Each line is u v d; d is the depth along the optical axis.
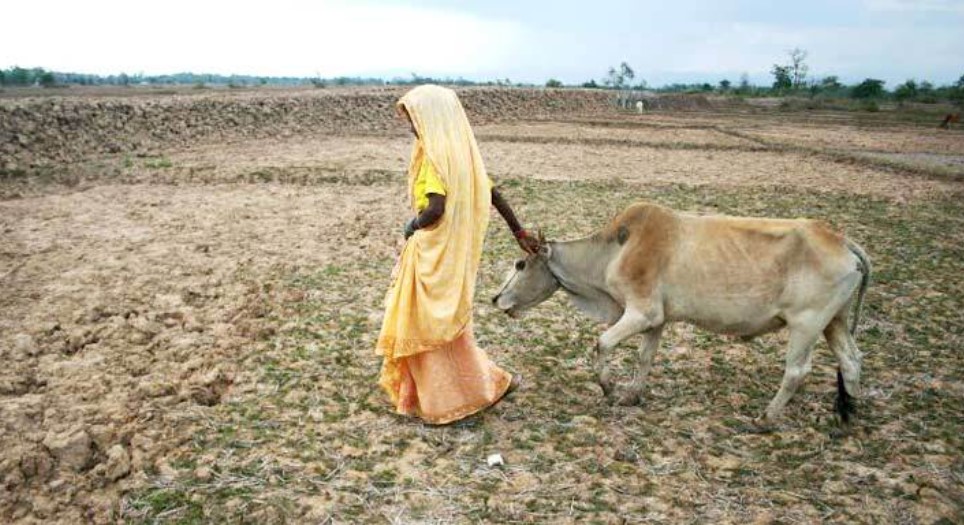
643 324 4.28
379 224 9.45
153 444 3.95
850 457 4.05
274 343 5.40
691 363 5.31
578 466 3.87
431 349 4.05
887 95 66.44
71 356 5.25
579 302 4.76
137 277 7.03
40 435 3.99
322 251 8.08
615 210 10.55
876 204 11.72
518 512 3.45
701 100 54.19
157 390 4.57
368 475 3.72
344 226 9.31
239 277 7.09
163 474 3.70
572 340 5.68
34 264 7.40
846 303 4.21
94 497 3.53
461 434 4.17
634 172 14.99
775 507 3.54
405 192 11.84
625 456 3.96
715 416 4.50
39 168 13.30
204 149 16.48
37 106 15.24
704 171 15.47
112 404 4.39
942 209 11.38
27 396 4.47
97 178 12.67
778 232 4.11
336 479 3.69
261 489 3.59
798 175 15.13
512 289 4.70
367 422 4.27
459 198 3.87
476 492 3.60
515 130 24.84
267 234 8.87
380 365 5.07
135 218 9.64
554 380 4.96
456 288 3.96
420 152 3.95
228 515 3.39
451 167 3.83
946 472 3.88
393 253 7.99
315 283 6.89
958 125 35.94
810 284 4.02
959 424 4.43
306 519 3.37
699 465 3.92
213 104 19.39
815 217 10.55
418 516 3.41
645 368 4.57
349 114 22.89
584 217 10.02
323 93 25.81
